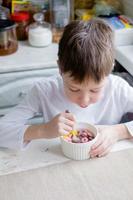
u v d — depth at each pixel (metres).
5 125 0.84
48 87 0.93
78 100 0.76
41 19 1.53
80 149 0.72
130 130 0.83
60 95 0.93
